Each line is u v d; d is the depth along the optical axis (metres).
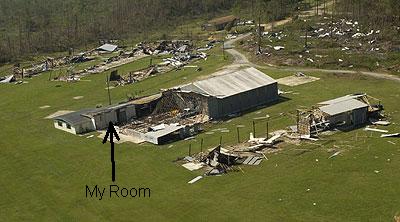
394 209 44.69
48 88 100.44
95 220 47.12
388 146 58.72
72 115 75.00
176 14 179.00
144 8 179.12
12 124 79.12
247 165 56.38
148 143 65.38
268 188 50.53
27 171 59.97
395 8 123.50
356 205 45.94
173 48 131.12
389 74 91.00
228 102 74.81
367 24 126.31
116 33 159.50
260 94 78.56
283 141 62.62
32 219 48.34
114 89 95.94
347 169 53.53
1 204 52.00
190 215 46.59
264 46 119.88
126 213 47.97
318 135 63.38
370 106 69.25
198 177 54.19
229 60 112.44
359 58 99.69
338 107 66.44
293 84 89.44
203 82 76.50
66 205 50.56
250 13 171.50
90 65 120.00
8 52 135.75
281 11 160.75
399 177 50.88
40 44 144.88
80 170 58.72
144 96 85.06
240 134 66.19
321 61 101.88
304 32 131.25
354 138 61.75
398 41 109.06
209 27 159.75
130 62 119.81
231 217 45.56
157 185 53.19
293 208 46.28
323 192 48.88
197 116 74.38
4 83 107.62
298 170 54.12
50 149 66.31
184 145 63.81
